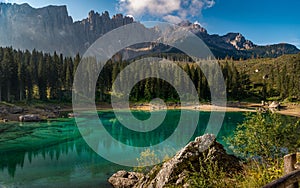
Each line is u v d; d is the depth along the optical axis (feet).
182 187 31.14
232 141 38.75
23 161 79.00
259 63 492.13
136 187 42.63
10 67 233.76
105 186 57.98
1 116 191.42
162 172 37.40
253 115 36.83
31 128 146.00
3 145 102.32
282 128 34.88
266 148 34.50
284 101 298.15
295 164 19.95
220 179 27.25
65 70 290.15
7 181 61.82
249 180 26.89
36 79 262.06
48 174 66.59
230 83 303.48
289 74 374.02
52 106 245.86
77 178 63.31
